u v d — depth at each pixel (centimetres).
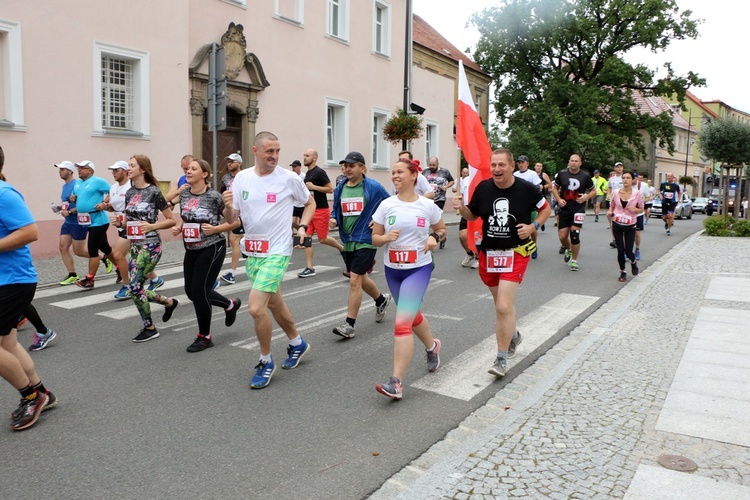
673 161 6322
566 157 3544
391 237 458
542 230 1769
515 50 3812
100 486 333
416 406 452
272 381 503
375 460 367
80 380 500
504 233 500
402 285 469
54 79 1121
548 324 689
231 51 1510
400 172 473
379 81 2162
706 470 337
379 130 2236
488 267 509
